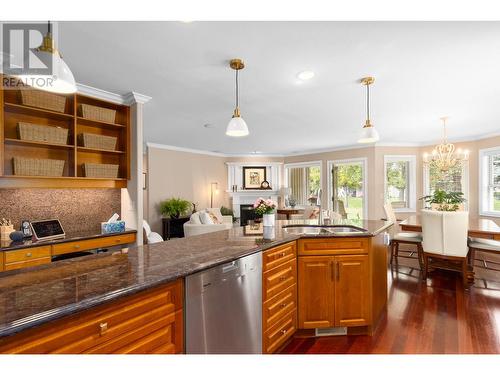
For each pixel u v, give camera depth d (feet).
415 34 6.49
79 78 9.20
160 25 6.12
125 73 8.79
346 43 6.93
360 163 23.22
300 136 19.06
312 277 7.77
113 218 10.80
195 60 7.88
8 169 8.98
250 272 6.05
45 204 9.99
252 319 6.09
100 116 10.50
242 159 28.55
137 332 4.02
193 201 25.26
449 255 11.59
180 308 4.65
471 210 19.47
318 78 9.14
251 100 11.40
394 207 22.43
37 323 2.94
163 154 22.89
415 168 22.22
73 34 6.48
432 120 14.83
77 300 3.39
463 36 6.57
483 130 17.46
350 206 23.99
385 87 9.98
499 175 18.03
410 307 9.61
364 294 7.89
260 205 8.68
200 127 16.30
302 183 27.76
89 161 10.97
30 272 4.54
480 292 10.92
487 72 8.67
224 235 7.93
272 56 7.63
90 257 5.48
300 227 10.19
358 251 7.88
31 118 9.46
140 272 4.50
